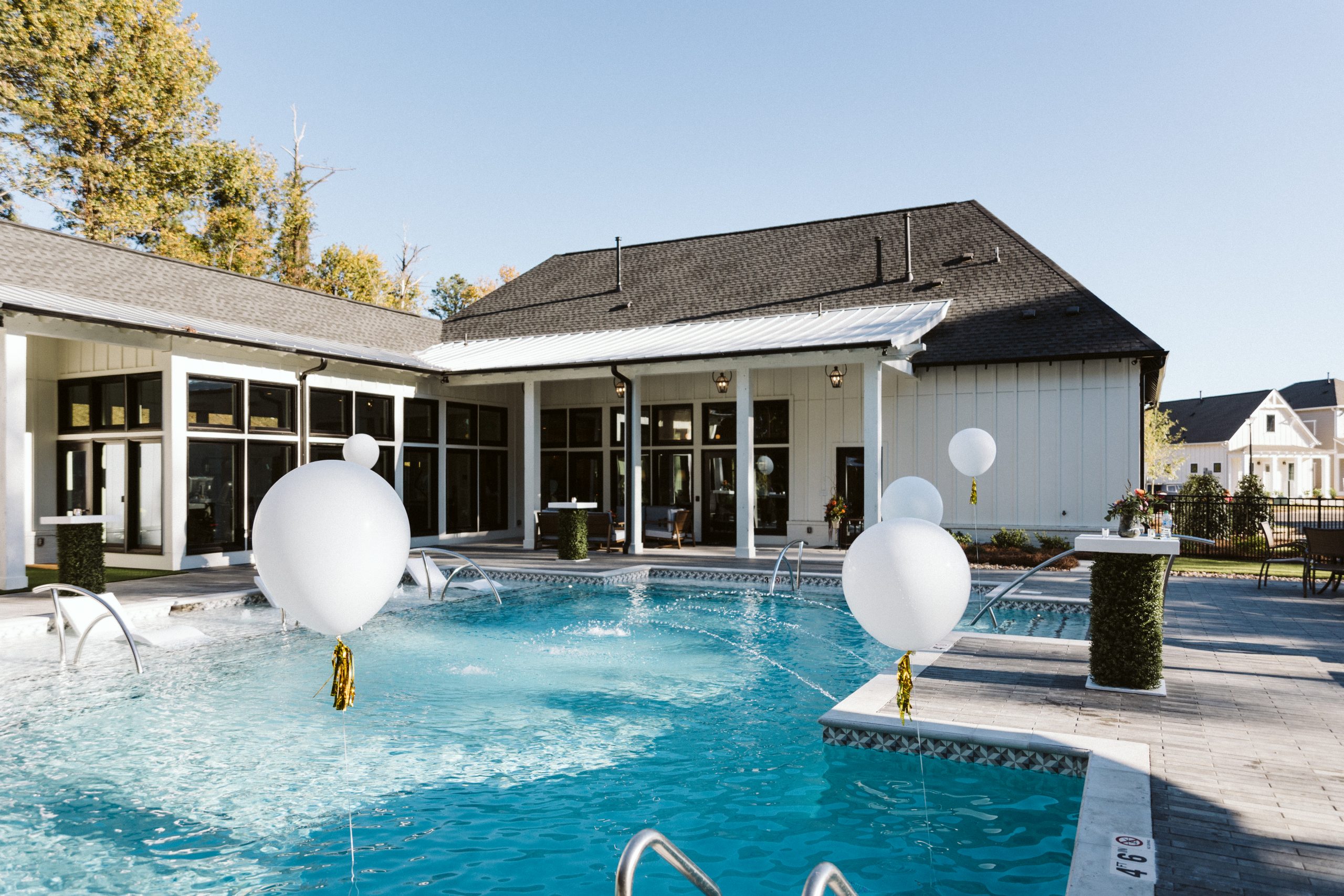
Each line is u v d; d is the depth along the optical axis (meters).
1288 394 59.53
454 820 5.20
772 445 21.23
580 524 17.36
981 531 18.08
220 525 16.30
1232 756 5.33
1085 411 17.19
